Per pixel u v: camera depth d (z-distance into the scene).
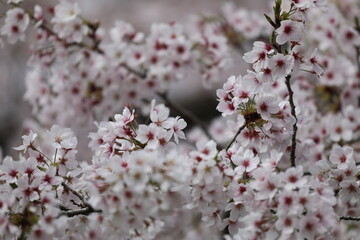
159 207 4.35
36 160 5.15
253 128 5.15
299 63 5.00
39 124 9.80
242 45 9.88
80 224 5.13
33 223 4.62
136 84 8.46
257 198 4.58
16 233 4.62
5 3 7.46
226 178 4.68
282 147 5.53
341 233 6.34
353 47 8.70
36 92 8.96
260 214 4.62
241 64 13.60
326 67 8.43
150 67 7.91
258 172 4.67
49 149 5.50
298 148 6.11
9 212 4.70
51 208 4.59
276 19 4.96
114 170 4.36
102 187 4.42
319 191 4.62
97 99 8.57
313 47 8.66
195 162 4.56
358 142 7.84
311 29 8.12
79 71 8.31
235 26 9.73
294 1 4.96
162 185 4.20
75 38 7.51
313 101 8.54
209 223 5.13
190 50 8.04
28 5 11.80
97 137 5.32
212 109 14.60
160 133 4.86
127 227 4.40
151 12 15.75
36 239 4.68
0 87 13.56
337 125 7.46
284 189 4.52
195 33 8.88
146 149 4.80
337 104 8.64
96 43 8.23
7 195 4.86
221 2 15.21
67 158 5.26
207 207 4.82
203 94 14.72
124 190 4.29
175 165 4.30
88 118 8.70
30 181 5.03
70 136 5.39
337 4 9.38
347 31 8.35
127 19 15.67
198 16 10.14
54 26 7.59
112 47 8.16
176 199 4.43
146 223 4.72
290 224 4.50
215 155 4.59
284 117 5.09
